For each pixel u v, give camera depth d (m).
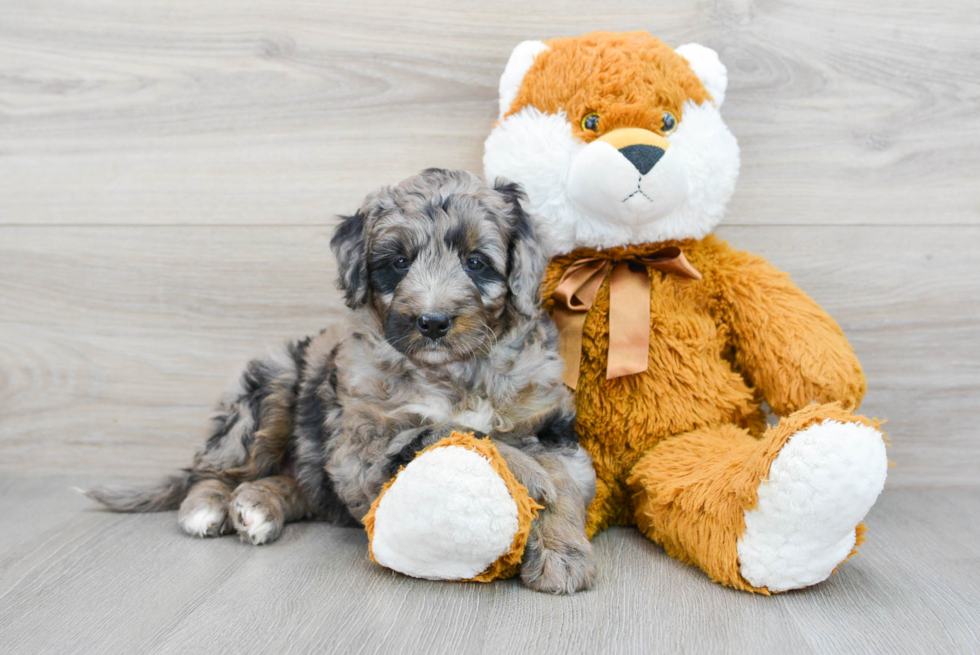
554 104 0.73
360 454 0.66
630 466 0.73
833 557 0.61
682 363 0.72
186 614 0.59
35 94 0.85
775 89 0.82
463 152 0.84
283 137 0.85
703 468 0.67
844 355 0.71
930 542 0.71
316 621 0.58
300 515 0.77
